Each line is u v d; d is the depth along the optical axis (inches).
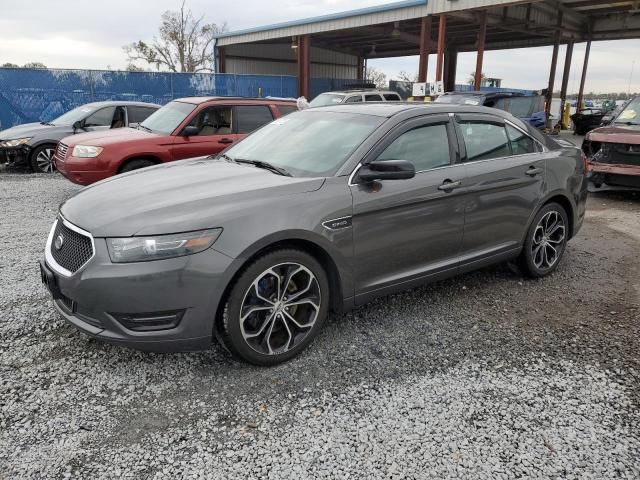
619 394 117.8
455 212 155.5
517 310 164.2
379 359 131.3
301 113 178.5
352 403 112.0
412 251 147.6
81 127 422.9
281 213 120.6
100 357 128.6
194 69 1884.8
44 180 389.1
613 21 1085.1
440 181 150.3
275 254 120.6
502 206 169.5
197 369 124.6
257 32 1128.2
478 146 166.2
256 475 90.1
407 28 1056.8
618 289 184.7
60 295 119.3
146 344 112.1
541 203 182.2
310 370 125.5
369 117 153.1
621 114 375.2
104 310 110.0
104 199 126.0
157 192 126.5
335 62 1491.1
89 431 101.0
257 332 122.2
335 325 150.0
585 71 1179.3
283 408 110.0
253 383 119.3
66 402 110.1
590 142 352.8
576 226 202.4
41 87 725.9
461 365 129.1
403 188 141.8
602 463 95.3
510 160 173.3
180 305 110.8
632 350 139.0
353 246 133.3
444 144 156.9
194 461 93.4
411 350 136.3
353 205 131.6
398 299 170.9
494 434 102.7
